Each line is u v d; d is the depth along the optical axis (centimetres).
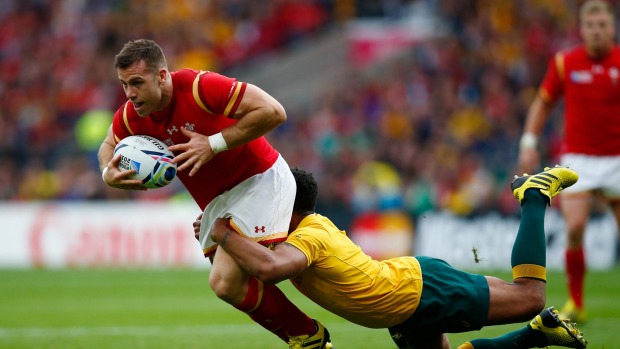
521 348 2050
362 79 8662
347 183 6550
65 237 6112
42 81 8381
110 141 2119
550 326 2019
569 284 2969
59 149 7381
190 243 6075
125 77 1892
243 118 1928
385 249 6044
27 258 6134
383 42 9375
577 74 3044
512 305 1984
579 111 3047
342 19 9744
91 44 8725
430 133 7431
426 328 1998
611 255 5712
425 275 1988
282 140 7438
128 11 9144
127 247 6072
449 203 6316
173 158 1992
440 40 8531
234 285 1995
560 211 5628
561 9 8675
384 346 2578
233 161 2053
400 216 6044
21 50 8744
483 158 6856
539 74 8025
